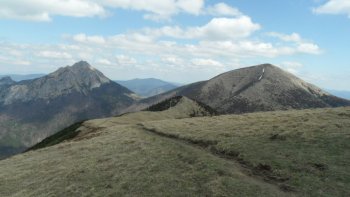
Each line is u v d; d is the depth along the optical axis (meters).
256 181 29.27
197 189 29.03
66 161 46.44
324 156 32.03
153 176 33.41
